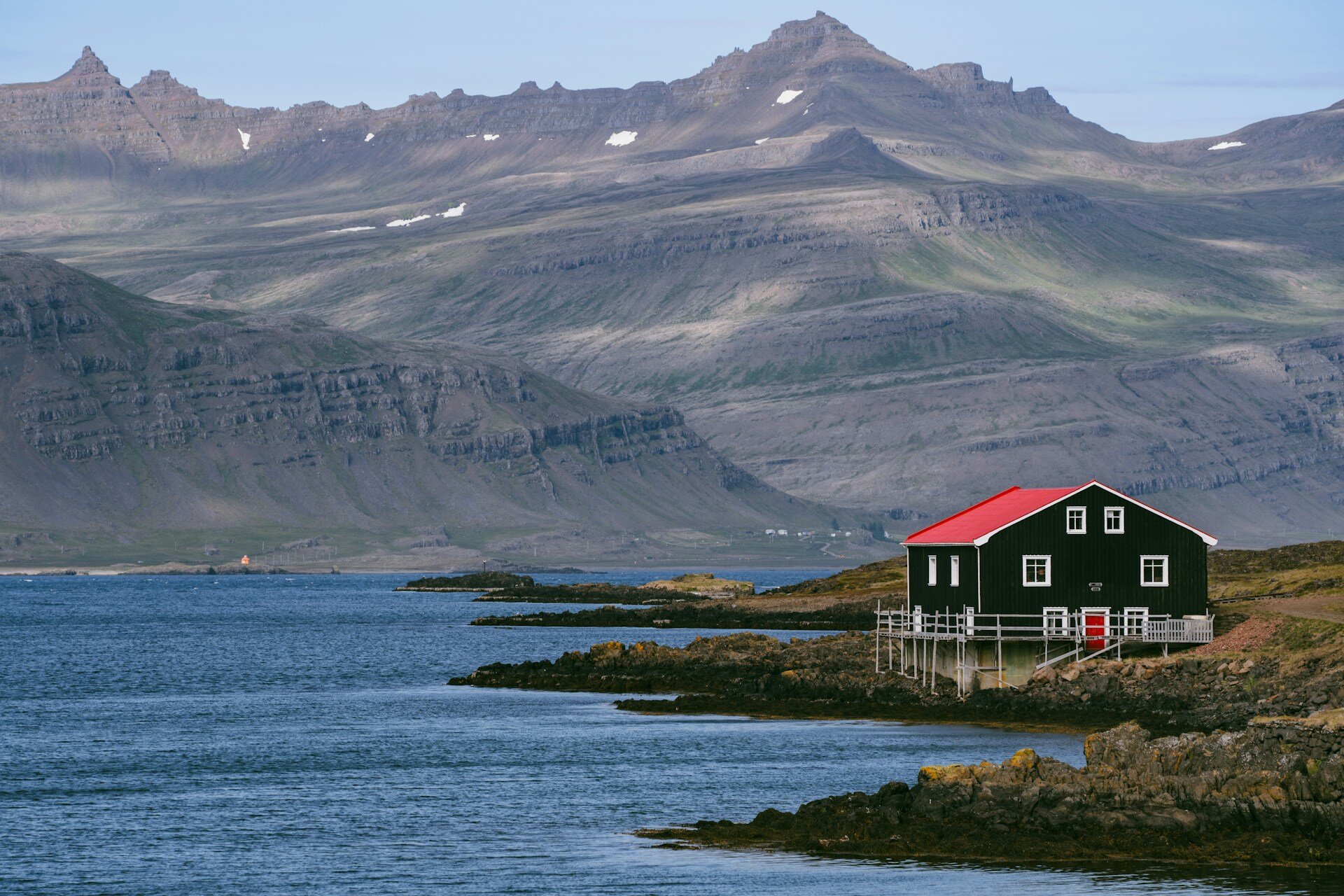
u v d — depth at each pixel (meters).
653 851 109.81
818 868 100.94
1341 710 123.56
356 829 120.69
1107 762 112.88
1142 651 179.75
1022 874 97.12
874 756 151.38
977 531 182.12
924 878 97.31
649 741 166.38
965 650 183.12
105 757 159.38
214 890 101.88
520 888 100.25
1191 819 104.56
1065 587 179.62
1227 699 163.00
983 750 151.88
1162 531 180.25
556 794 134.88
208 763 155.00
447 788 139.25
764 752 156.62
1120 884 94.38
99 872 106.94
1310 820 103.19
